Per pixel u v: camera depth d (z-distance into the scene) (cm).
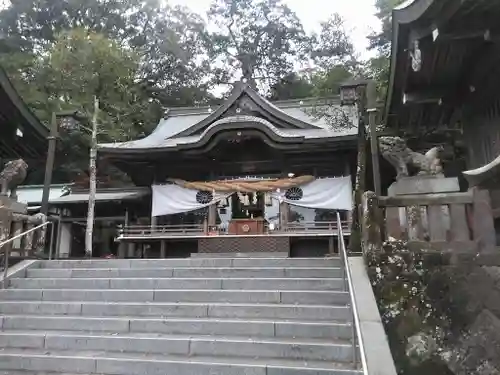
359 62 3253
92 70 2852
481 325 463
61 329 619
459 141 1021
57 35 3197
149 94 3894
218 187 1773
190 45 4425
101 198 2078
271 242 1569
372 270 557
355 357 455
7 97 952
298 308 595
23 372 514
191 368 477
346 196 1691
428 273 523
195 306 630
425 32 567
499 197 520
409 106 827
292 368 450
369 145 1252
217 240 1605
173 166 1902
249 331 561
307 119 2120
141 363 491
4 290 734
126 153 1791
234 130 1691
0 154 1259
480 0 474
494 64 623
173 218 1878
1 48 3566
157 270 782
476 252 509
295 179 1723
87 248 1664
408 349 475
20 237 859
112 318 619
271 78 4416
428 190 748
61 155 2953
